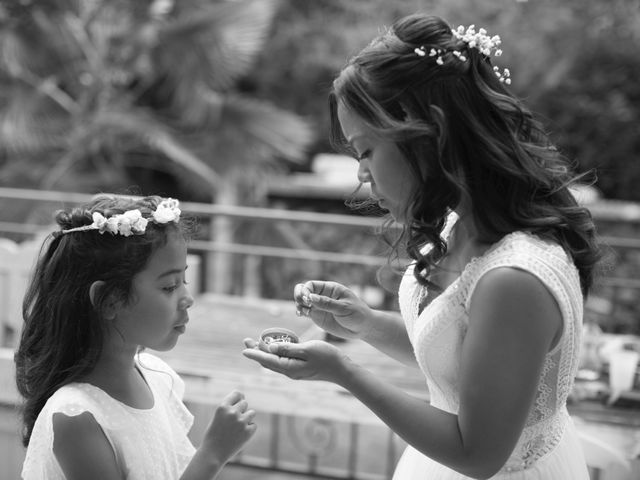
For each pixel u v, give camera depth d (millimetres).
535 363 1197
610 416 2385
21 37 6668
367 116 1247
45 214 5879
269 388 2713
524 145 1310
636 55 8344
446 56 1249
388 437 3252
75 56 6926
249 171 6750
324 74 8938
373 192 1356
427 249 1533
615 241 3459
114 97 7148
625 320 5734
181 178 7262
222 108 6672
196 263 3887
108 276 1354
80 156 6754
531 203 1298
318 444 3105
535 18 8492
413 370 2928
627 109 8242
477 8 8672
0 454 2689
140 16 6832
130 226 1356
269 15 6793
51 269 1412
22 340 1447
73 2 6746
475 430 1198
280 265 6480
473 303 1229
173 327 1438
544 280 1190
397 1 8922
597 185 8320
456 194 1252
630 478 2201
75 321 1388
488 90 1276
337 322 1681
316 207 7668
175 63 6703
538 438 1387
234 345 3107
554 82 8195
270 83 9055
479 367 1197
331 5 9156
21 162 6910
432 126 1226
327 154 9211
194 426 2758
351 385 1309
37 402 1415
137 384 1492
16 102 6703
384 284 1667
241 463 3010
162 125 6809
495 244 1274
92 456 1326
